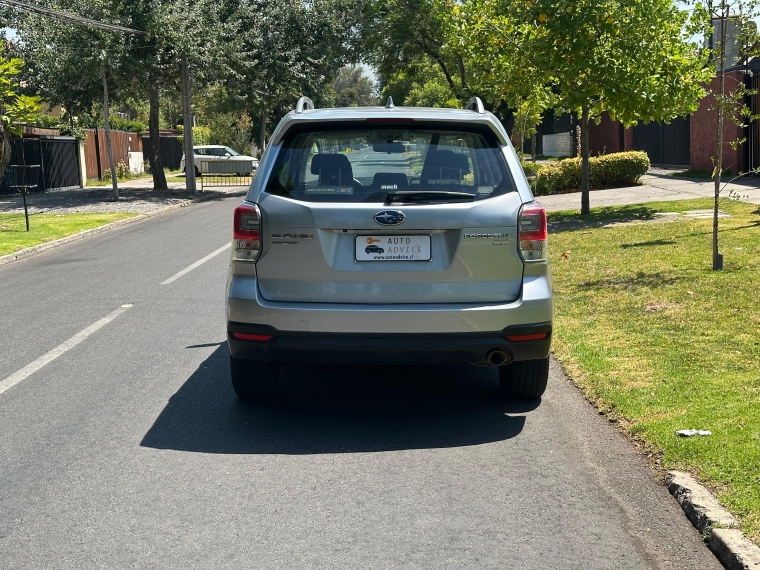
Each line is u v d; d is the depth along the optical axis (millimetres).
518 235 5254
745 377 5855
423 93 65500
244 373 5680
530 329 5250
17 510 4180
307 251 5176
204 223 20812
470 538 3818
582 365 6496
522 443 5059
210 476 4598
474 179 5312
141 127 52844
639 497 4227
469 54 17906
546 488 4371
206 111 65375
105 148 43219
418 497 4289
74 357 7355
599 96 17031
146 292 10625
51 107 32031
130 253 14992
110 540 3836
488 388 6281
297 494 4344
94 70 27594
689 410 5258
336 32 40531
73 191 34062
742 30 9406
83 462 4828
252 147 72500
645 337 7113
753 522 3717
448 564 3572
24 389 6379
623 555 3639
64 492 4395
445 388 6309
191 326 8508
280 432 5332
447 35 18594
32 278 12430
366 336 5137
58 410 5836
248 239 5254
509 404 5855
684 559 3594
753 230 12531
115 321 8828
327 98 49438
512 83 17234
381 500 4254
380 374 6730
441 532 3883
